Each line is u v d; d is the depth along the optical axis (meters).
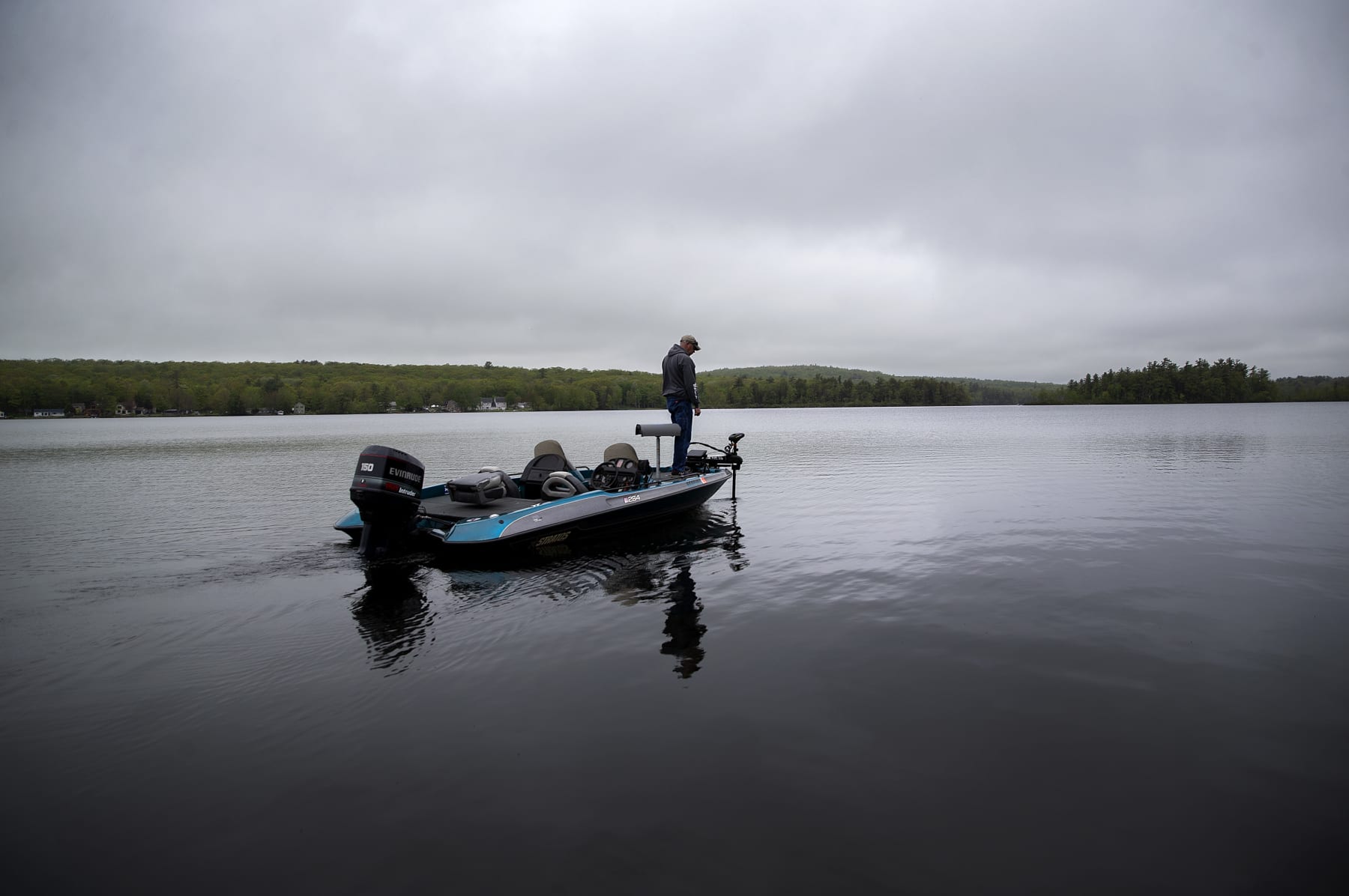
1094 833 3.45
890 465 22.75
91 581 8.47
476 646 6.14
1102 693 5.04
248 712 4.88
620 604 7.42
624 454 12.17
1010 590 7.78
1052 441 35.22
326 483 19.64
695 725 4.59
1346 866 3.21
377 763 4.16
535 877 3.15
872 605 7.27
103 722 4.74
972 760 4.14
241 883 3.16
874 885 3.09
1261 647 5.97
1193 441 33.28
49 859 3.33
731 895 3.03
